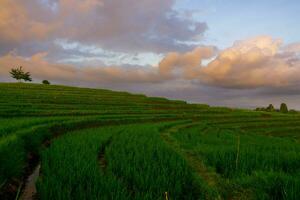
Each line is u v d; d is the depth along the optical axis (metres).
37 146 14.85
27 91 74.62
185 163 10.61
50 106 52.59
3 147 9.38
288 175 8.26
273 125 67.31
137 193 6.86
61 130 24.45
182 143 18.92
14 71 109.62
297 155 12.09
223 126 54.78
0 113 35.31
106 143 17.44
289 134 57.22
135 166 9.73
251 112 94.25
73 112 44.59
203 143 19.61
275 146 20.16
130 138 19.23
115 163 10.27
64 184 7.43
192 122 53.28
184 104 92.44
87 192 6.79
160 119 51.38
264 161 10.45
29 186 9.18
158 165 10.14
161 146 15.45
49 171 8.59
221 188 8.27
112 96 87.06
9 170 8.39
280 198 6.93
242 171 9.59
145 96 101.69
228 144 20.05
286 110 150.25
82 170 8.52
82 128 29.72
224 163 10.63
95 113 48.66
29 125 20.36
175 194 7.45
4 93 65.06
